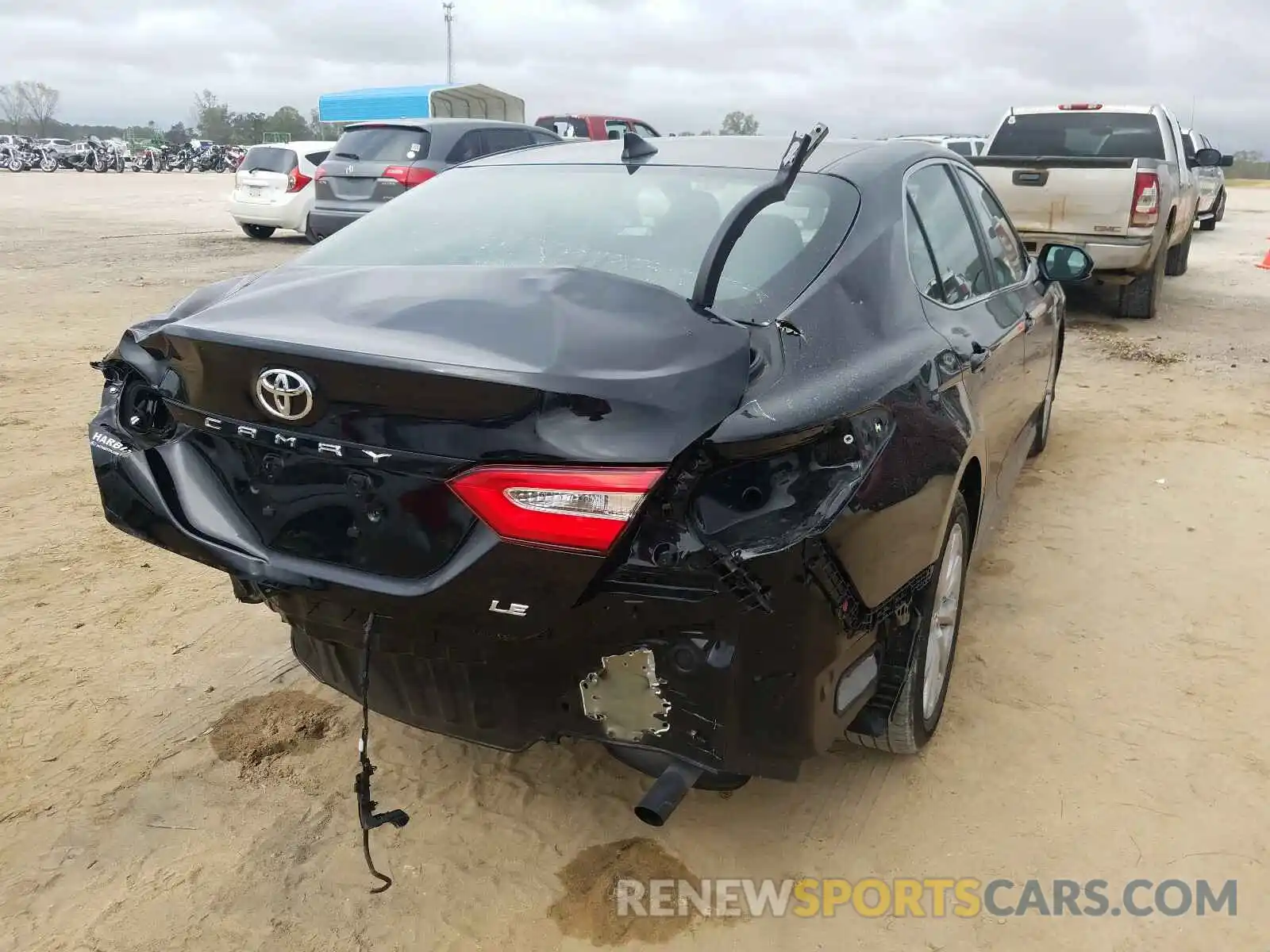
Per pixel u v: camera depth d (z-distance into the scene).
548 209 2.89
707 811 2.73
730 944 2.30
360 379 1.93
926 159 3.37
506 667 2.13
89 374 6.96
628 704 2.10
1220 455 5.53
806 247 2.58
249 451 2.23
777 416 1.99
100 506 4.67
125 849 2.56
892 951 2.29
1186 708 3.18
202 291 2.70
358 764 2.90
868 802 2.75
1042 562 4.19
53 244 14.24
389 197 11.33
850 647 2.19
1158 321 9.53
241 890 2.44
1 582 3.91
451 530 2.00
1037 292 4.36
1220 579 4.04
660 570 1.94
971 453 2.76
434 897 2.43
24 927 2.32
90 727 3.04
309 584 2.15
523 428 1.87
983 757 2.94
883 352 2.43
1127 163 8.47
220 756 2.92
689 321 2.12
